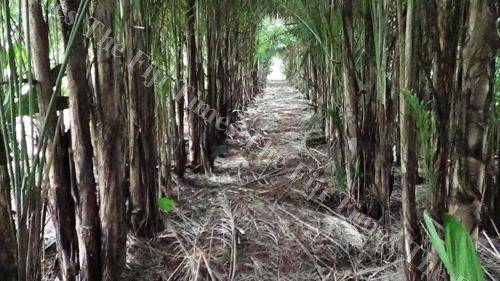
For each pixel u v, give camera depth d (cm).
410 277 105
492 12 85
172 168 237
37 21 99
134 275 145
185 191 223
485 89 90
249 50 489
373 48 171
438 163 96
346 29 172
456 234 80
